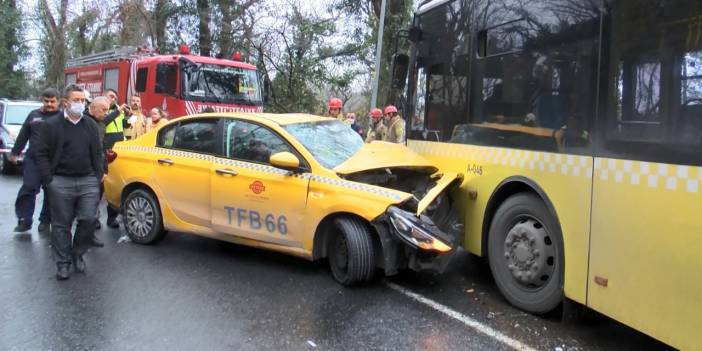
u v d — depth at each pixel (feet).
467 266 19.19
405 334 13.29
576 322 13.82
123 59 47.16
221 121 19.65
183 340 12.87
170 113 42.04
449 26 18.62
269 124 18.42
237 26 66.54
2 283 16.79
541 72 14.19
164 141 21.11
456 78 18.10
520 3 15.10
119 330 13.41
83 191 17.57
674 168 10.40
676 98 10.39
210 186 19.11
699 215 9.92
